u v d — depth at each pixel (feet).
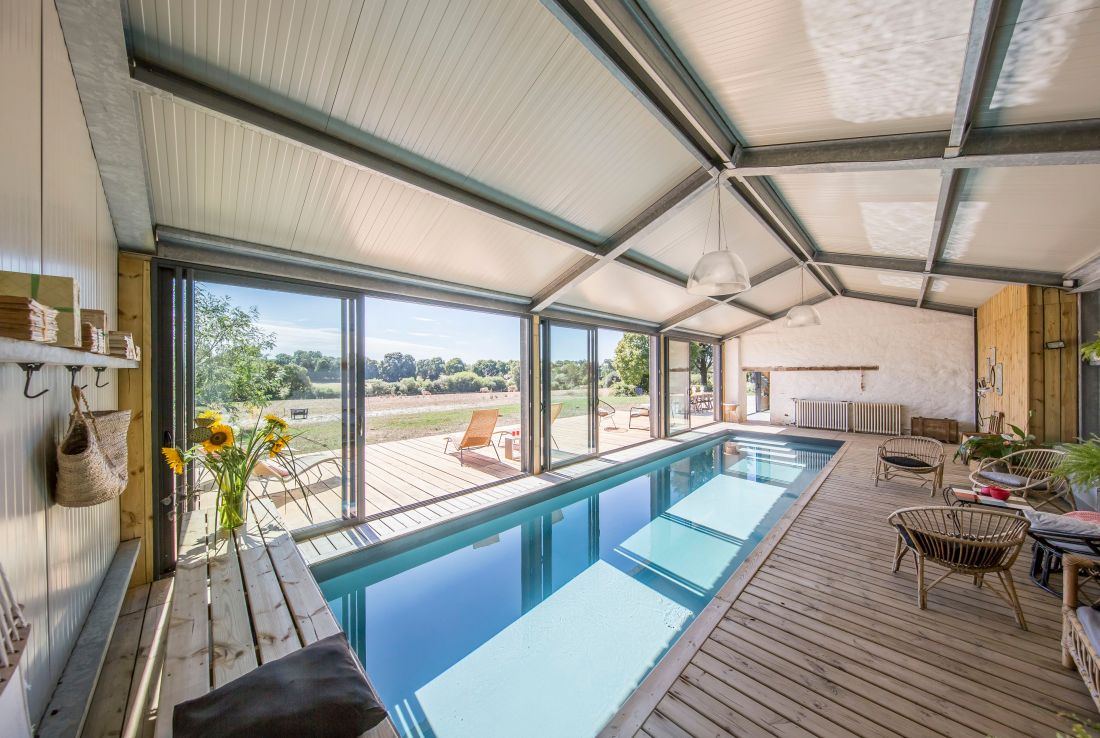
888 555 11.29
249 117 6.97
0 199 3.74
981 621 8.25
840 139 9.86
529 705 7.72
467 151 9.19
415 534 12.97
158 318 9.82
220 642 4.70
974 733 5.77
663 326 28.91
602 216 13.01
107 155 6.81
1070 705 6.16
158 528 9.74
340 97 7.29
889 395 30.73
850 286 29.01
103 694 6.48
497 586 12.01
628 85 7.79
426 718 7.47
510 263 14.84
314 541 12.10
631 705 6.41
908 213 13.46
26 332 2.69
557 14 6.45
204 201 8.77
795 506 15.21
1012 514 8.13
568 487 18.49
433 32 6.63
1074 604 6.74
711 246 17.93
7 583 3.12
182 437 10.06
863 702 6.34
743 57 7.55
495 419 21.52
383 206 10.37
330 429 12.73
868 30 6.45
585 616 10.51
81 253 6.19
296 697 3.47
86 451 5.06
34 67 4.39
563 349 21.56
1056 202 10.50
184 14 5.66
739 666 7.15
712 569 12.84
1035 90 7.16
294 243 10.78
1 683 2.70
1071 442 16.42
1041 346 17.12
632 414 31.27
